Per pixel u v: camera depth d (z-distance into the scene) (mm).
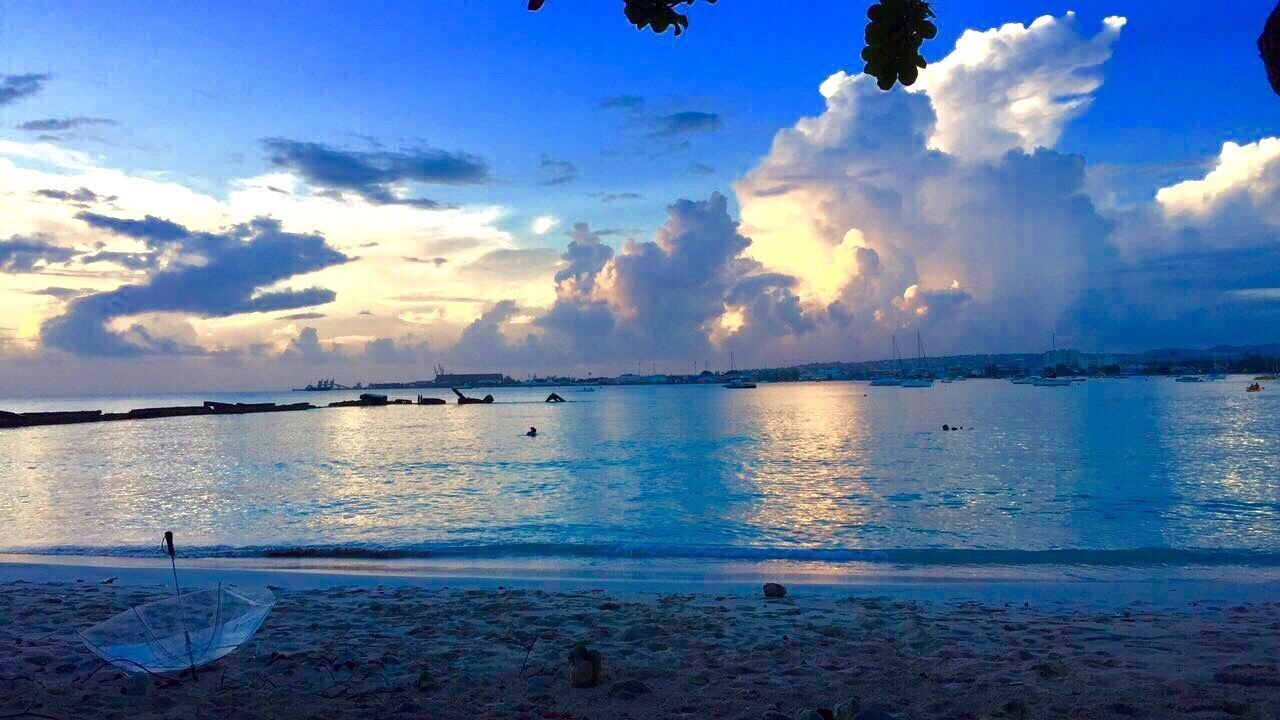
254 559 15070
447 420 87750
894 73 2959
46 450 48906
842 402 122375
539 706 5852
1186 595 11078
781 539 17078
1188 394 121812
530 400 164125
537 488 27078
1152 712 5586
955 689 6246
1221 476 27203
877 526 18625
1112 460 32906
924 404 104750
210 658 6137
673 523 19438
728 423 69312
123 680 6441
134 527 19719
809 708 5801
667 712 5723
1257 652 7504
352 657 7215
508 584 12117
